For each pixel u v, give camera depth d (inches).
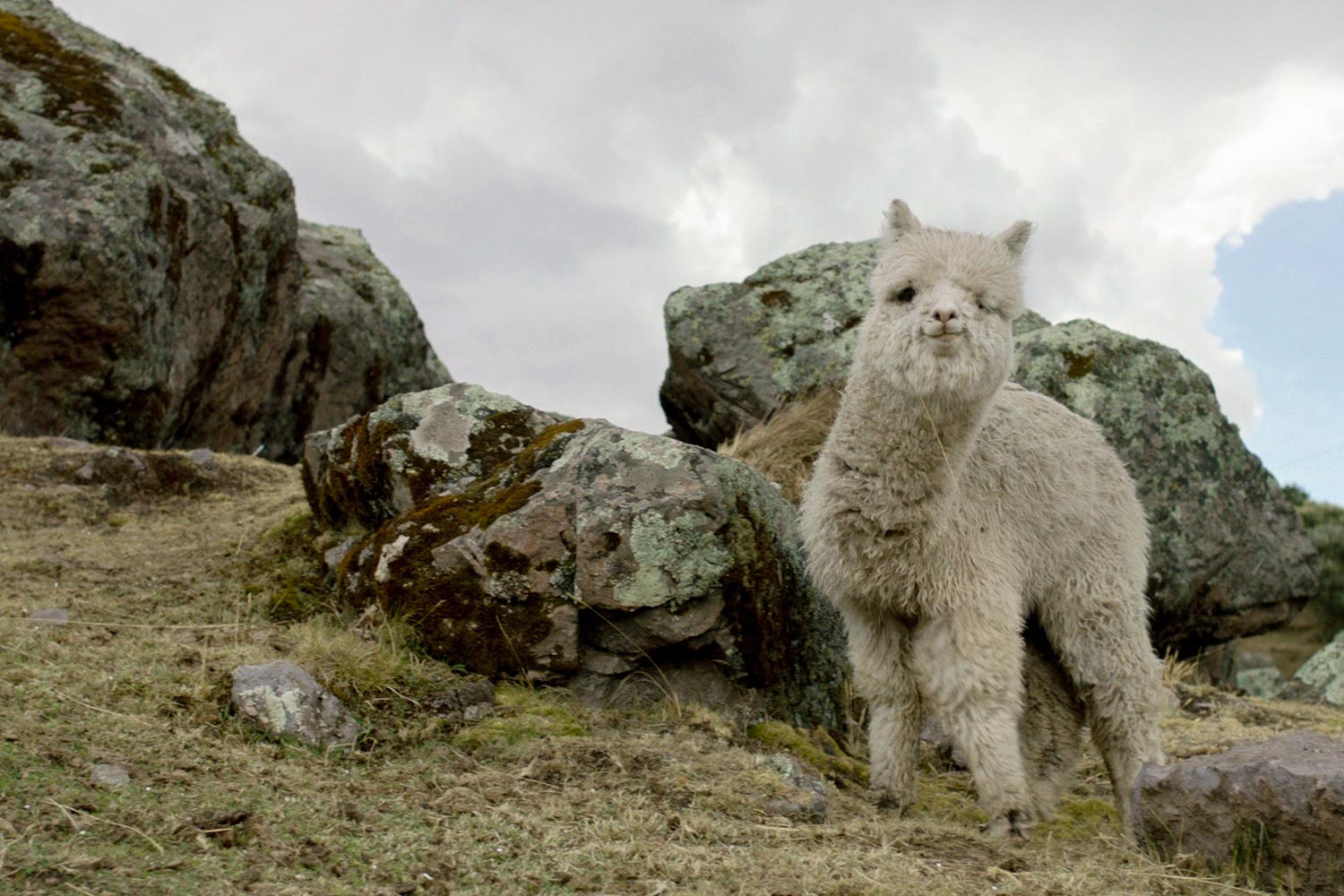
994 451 202.4
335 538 263.9
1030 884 151.6
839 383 393.4
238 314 530.0
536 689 212.2
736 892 138.4
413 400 256.1
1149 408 387.9
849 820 180.2
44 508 335.6
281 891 124.7
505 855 143.4
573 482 221.9
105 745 157.1
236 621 224.4
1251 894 151.5
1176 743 273.0
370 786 161.8
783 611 231.3
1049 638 213.0
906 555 188.5
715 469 223.8
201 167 500.7
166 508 354.3
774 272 432.8
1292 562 407.8
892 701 200.2
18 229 415.5
